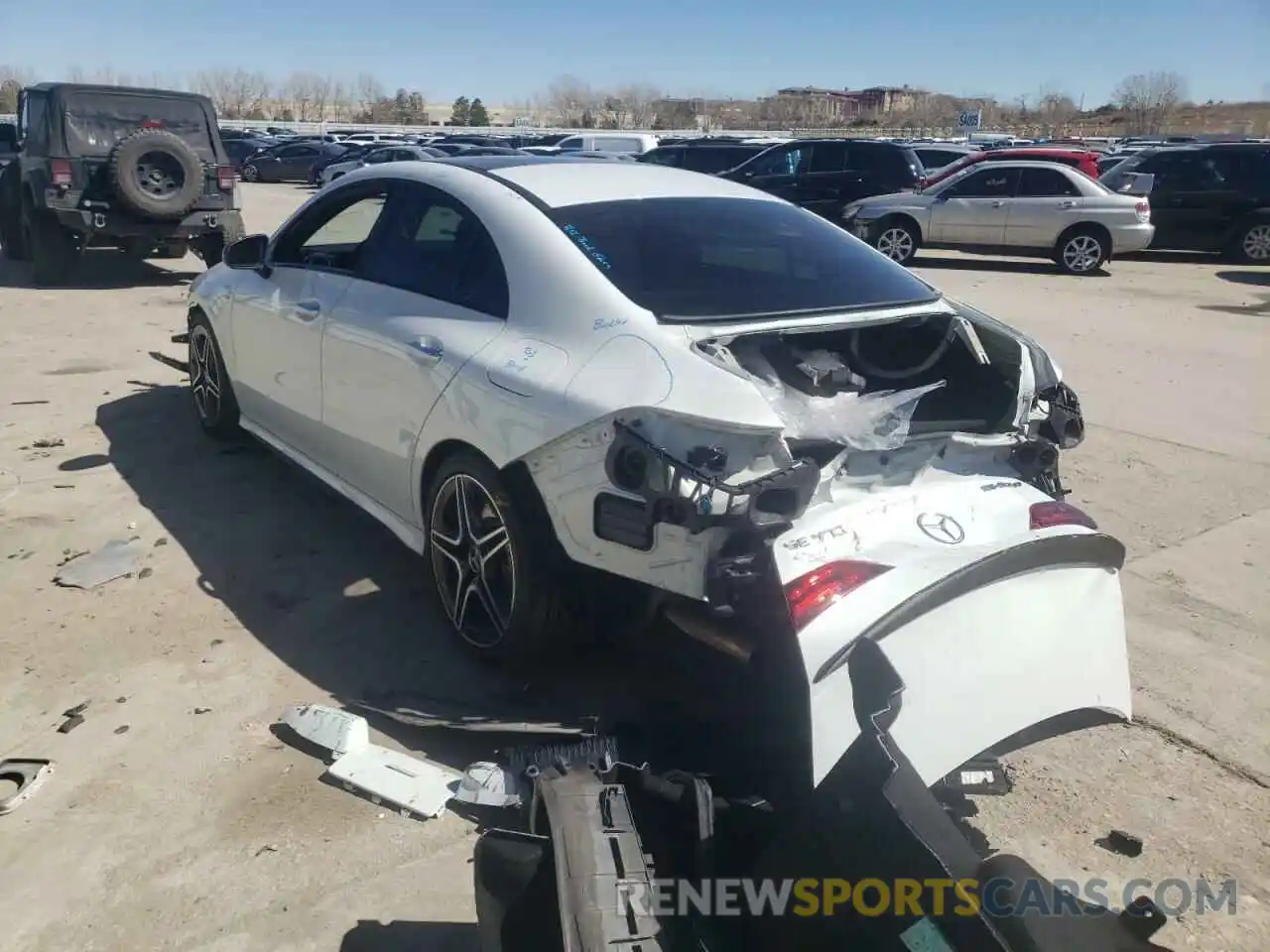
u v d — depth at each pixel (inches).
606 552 110.6
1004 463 119.8
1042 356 124.6
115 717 125.2
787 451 99.3
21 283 432.5
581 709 128.0
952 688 95.3
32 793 111.3
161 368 291.7
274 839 106.3
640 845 80.8
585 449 110.4
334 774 115.0
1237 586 169.2
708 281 124.3
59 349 310.8
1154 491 213.0
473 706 128.5
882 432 106.0
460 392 128.4
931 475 113.0
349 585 160.2
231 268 203.9
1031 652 101.1
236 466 210.8
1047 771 121.8
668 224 135.2
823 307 123.8
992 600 99.6
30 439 225.0
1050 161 618.8
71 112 412.8
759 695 99.0
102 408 250.1
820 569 94.8
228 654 139.9
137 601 153.3
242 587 158.7
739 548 98.7
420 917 96.9
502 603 130.1
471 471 127.9
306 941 94.0
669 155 823.1
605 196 139.9
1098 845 109.1
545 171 149.0
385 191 162.4
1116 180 665.6
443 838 107.3
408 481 144.7
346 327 155.9
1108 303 466.9
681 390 103.8
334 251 176.9
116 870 101.6
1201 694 137.9
